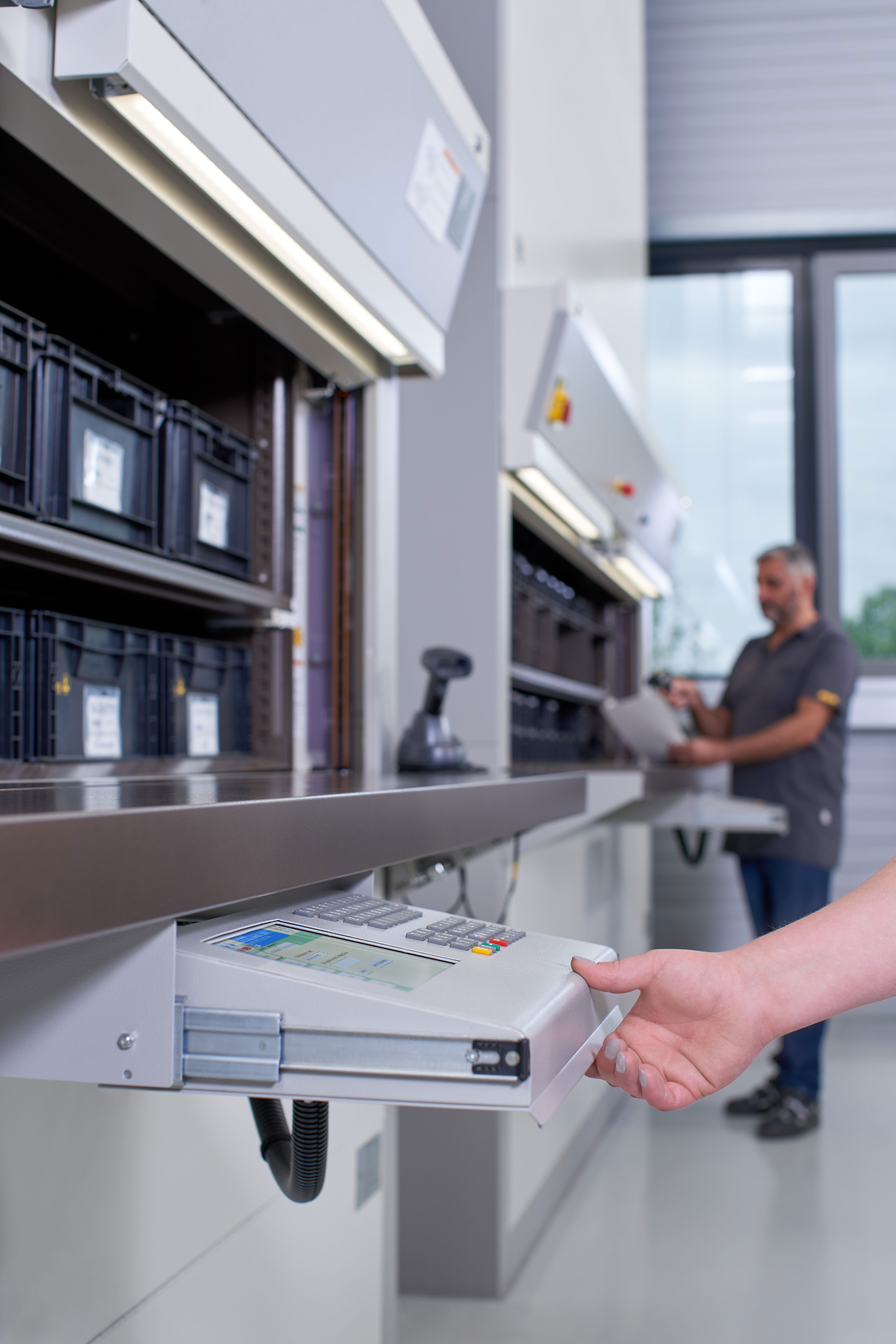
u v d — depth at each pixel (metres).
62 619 1.03
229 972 0.57
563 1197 2.46
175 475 1.17
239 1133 1.07
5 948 0.41
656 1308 1.94
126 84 0.77
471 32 2.01
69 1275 0.82
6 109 0.78
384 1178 1.45
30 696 1.00
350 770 1.46
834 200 4.38
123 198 0.92
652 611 4.39
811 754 2.98
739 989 0.68
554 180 2.41
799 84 4.40
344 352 1.32
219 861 0.56
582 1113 2.67
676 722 2.88
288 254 1.07
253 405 1.39
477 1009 0.55
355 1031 0.55
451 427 2.01
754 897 3.10
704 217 4.45
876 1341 1.82
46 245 1.13
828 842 2.97
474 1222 1.98
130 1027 0.58
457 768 1.47
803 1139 2.87
